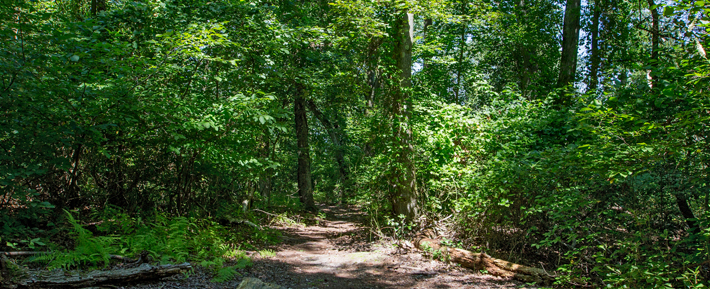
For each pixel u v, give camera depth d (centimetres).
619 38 1417
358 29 904
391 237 880
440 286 574
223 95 874
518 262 673
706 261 412
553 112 905
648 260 448
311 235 1088
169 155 814
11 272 374
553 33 1638
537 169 596
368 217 1002
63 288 397
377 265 699
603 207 588
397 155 893
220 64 806
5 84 484
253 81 870
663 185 536
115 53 571
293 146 1661
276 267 657
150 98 641
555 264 655
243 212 1037
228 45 709
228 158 745
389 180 922
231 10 811
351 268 682
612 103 616
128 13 758
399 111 928
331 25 942
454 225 798
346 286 575
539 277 570
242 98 698
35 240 464
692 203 573
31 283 378
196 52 671
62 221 608
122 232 631
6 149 486
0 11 541
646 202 562
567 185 609
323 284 580
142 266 475
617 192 576
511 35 1532
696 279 410
